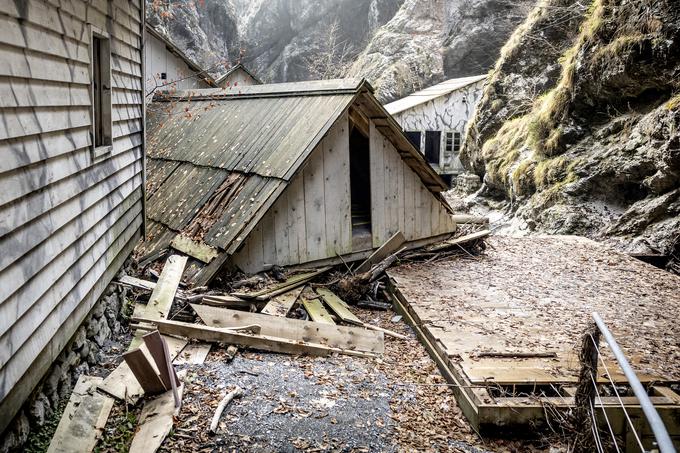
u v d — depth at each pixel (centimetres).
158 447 419
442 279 882
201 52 2927
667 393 495
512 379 518
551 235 1263
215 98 1264
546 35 1825
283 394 520
